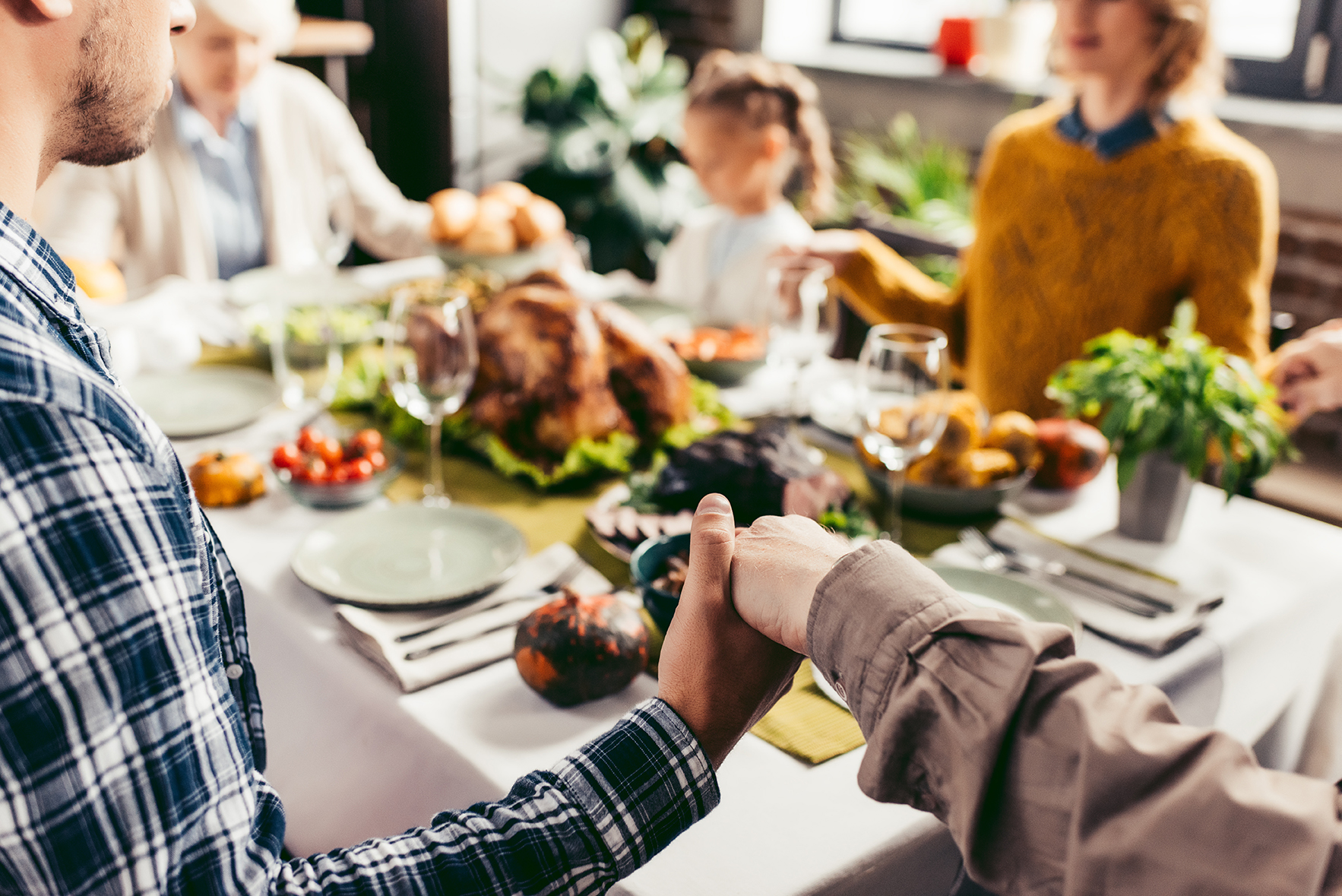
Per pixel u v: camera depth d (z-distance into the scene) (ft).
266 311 5.56
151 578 1.42
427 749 2.65
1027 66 10.26
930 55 11.57
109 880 1.40
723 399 4.96
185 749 1.45
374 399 4.73
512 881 1.70
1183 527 3.83
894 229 7.33
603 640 2.69
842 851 2.27
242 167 7.60
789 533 1.80
